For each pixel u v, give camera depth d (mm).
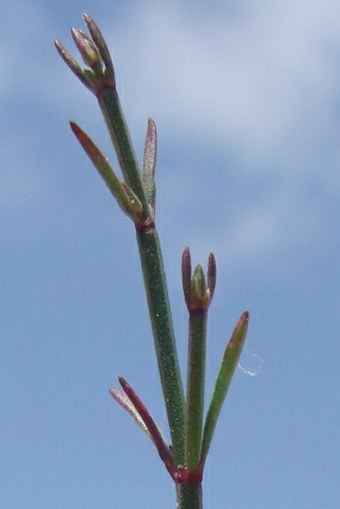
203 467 108
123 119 116
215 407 108
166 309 113
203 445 108
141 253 114
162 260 114
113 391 114
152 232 115
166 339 112
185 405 108
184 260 108
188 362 107
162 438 109
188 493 107
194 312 108
